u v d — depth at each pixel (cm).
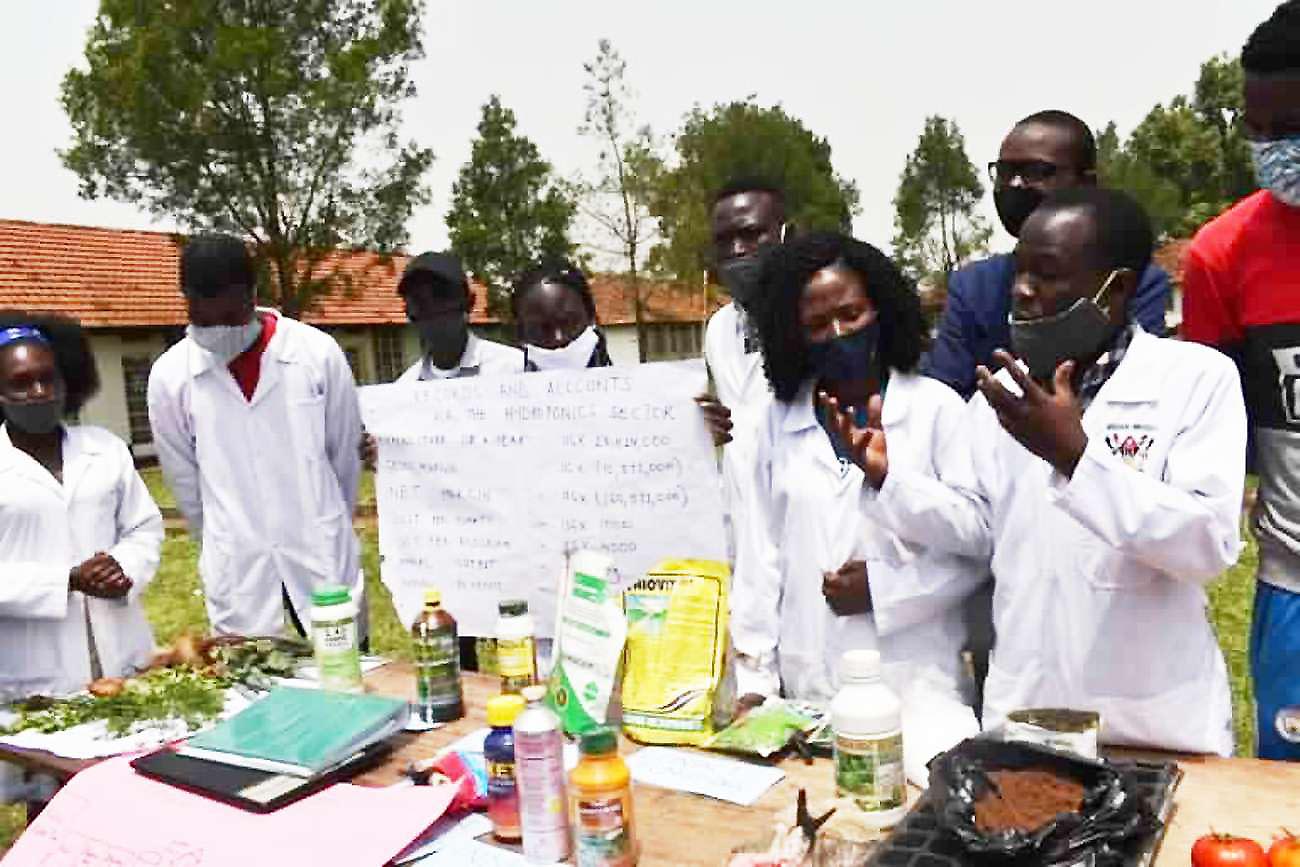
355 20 1487
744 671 261
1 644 330
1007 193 303
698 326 2861
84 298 1922
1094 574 207
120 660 345
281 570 403
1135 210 204
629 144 1886
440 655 250
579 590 235
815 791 198
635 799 200
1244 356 272
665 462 251
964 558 238
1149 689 205
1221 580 708
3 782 316
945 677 243
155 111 1371
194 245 369
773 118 2308
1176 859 163
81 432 358
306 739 224
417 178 1547
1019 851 153
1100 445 189
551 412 262
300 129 1432
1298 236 256
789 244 253
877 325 247
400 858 186
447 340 438
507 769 190
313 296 1586
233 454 396
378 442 288
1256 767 193
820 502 251
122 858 199
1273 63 234
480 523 275
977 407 233
